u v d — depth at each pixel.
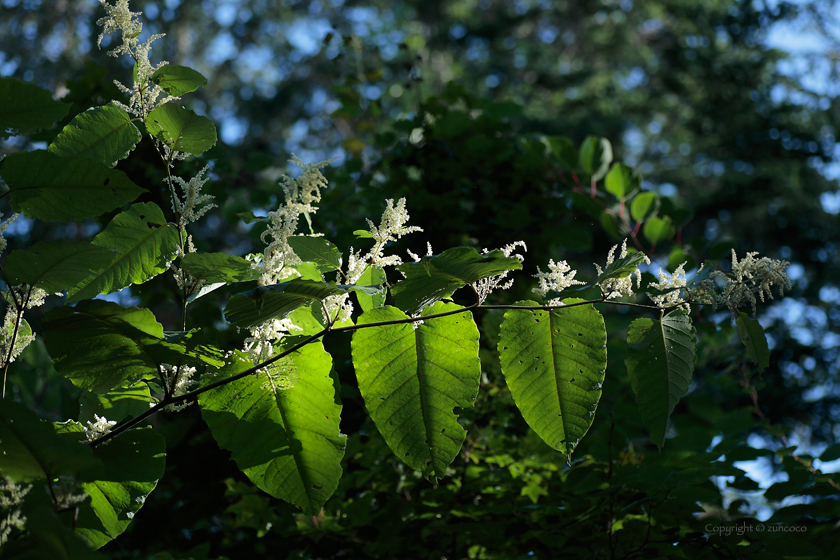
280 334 1.42
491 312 1.93
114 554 2.00
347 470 1.95
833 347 5.94
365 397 1.42
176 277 1.42
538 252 2.35
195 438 1.99
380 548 1.79
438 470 1.43
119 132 1.42
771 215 7.46
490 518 1.78
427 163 2.39
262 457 1.44
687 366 1.41
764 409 5.62
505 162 2.42
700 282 1.40
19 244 5.80
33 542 1.30
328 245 1.40
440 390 1.42
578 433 1.43
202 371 1.43
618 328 2.02
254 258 1.45
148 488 1.42
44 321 1.36
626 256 1.39
